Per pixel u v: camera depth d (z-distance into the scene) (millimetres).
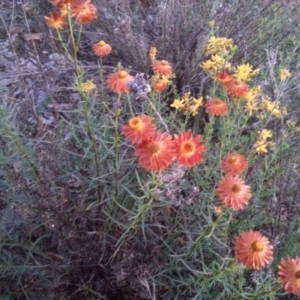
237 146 849
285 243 730
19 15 1240
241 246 500
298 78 1008
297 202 791
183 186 712
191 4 1192
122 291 714
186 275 702
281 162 801
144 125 537
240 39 1105
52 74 1041
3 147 766
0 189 736
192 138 542
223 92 807
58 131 837
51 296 704
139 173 729
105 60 1178
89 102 770
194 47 1140
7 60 1112
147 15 1271
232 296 625
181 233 704
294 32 1190
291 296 698
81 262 710
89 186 713
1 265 680
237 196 517
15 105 790
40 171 700
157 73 747
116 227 689
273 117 858
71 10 688
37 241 691
